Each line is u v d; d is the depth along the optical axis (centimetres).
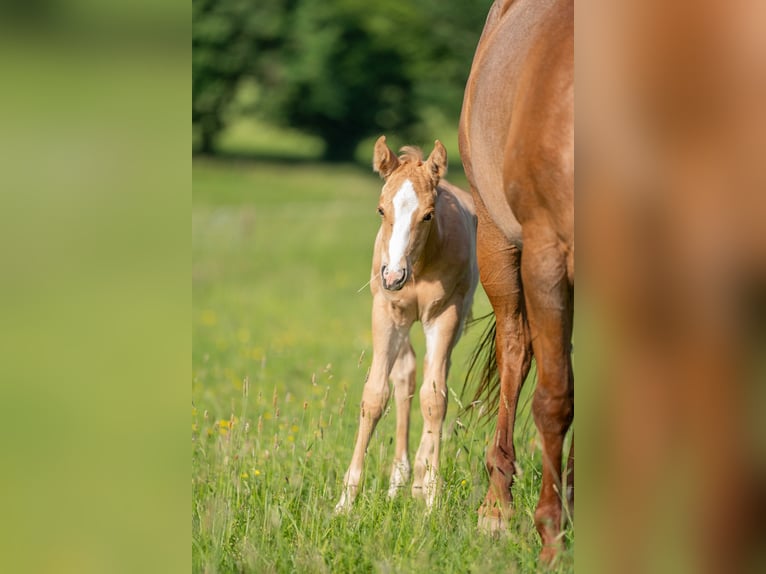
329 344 1324
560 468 456
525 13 512
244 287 1961
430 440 719
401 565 484
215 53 5069
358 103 5134
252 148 5647
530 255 451
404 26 4975
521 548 487
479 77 541
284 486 616
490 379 665
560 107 425
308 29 5019
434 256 754
